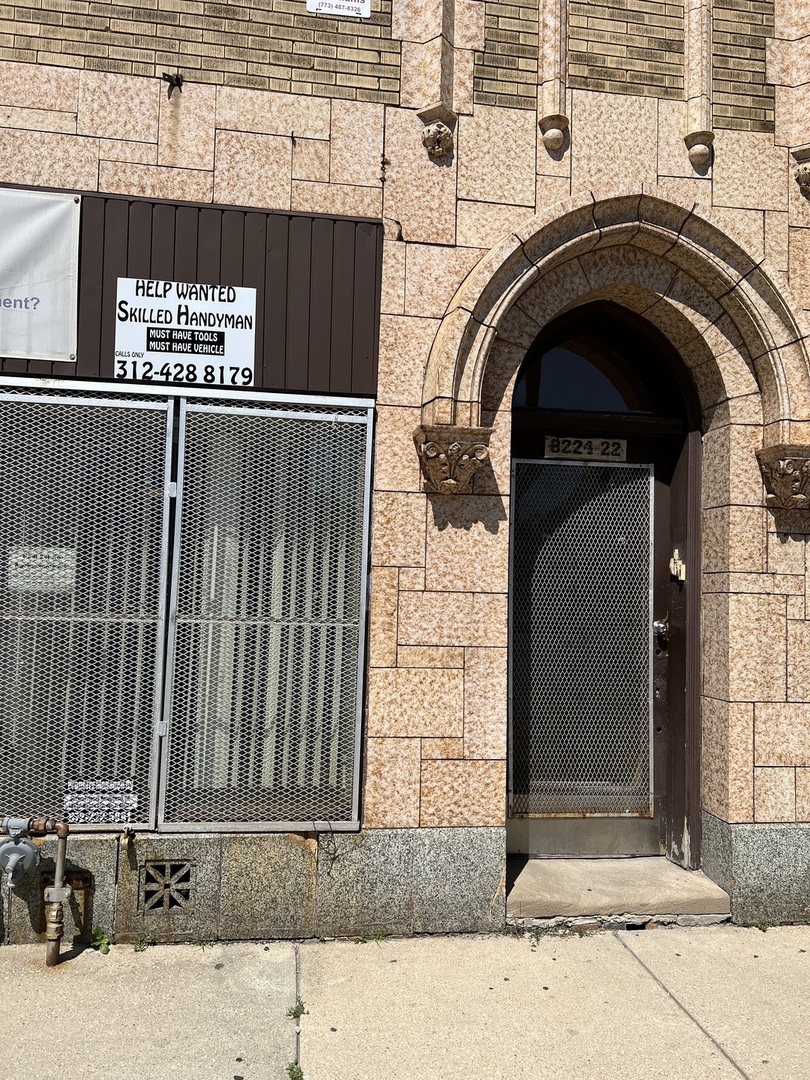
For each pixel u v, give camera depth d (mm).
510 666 5094
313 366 4500
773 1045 3441
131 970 3939
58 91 4363
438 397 4359
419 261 4594
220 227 4453
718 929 4570
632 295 4934
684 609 5129
